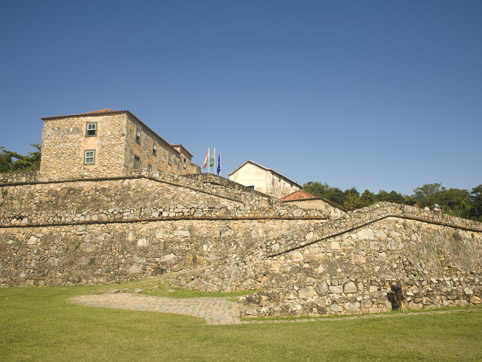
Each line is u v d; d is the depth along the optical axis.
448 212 62.84
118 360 6.95
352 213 18.44
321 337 8.53
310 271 17.36
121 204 32.69
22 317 10.69
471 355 7.12
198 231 20.83
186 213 21.00
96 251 20.86
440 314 10.97
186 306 13.34
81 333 8.94
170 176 32.12
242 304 12.66
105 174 34.84
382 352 7.38
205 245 20.62
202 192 30.78
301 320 10.77
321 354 7.29
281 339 8.38
